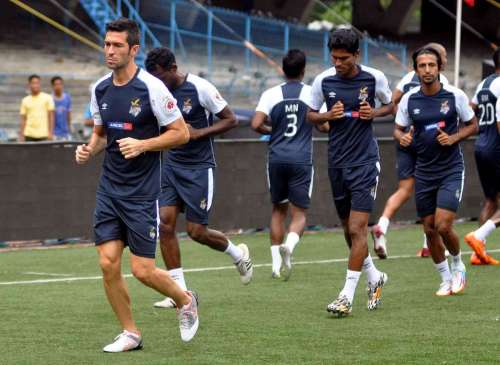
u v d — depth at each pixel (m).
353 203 19.64
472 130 21.38
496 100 27.22
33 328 18.28
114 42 15.49
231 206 35.03
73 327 18.38
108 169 16.02
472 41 110.12
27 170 31.73
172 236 20.84
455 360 15.38
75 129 60.91
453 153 21.48
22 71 71.44
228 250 22.38
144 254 16.02
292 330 17.92
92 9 73.62
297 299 21.58
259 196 35.56
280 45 74.44
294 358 15.59
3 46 74.62
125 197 15.89
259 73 70.56
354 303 21.00
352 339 17.03
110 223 16.03
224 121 21.17
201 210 21.44
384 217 28.14
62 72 72.12
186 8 71.25
